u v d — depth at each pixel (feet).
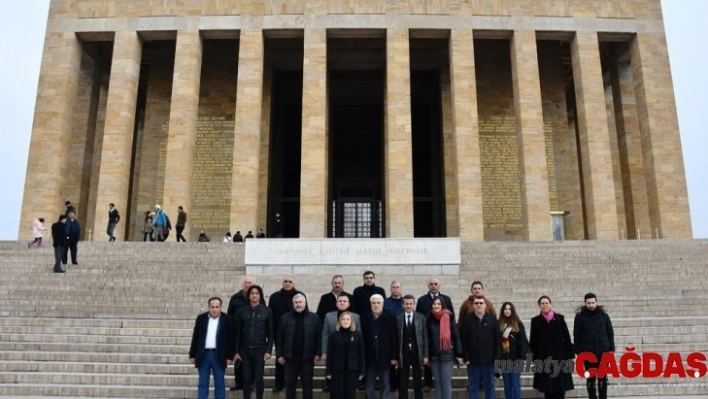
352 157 131.75
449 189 102.53
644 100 96.53
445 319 29.76
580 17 97.96
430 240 57.31
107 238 89.10
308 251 57.06
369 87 116.16
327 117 107.14
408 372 30.19
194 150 99.45
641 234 100.48
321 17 96.27
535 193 91.40
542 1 98.07
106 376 35.06
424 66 111.14
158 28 96.73
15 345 38.81
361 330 29.73
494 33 97.96
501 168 104.73
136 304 47.98
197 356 29.76
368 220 129.29
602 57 112.57
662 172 93.50
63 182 94.27
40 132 93.30
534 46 96.32
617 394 33.86
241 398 33.09
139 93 119.34
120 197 91.35
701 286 52.80
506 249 67.26
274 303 32.89
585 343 29.48
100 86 111.45
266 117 105.50
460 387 34.45
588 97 95.09
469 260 62.18
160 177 103.91
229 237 82.89
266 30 96.48
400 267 56.70
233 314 31.94
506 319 30.35
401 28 96.07
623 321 42.60
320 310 32.50
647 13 99.19
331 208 114.21
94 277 54.19
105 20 97.25
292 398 29.71
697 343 39.52
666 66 97.25
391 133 92.73
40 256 62.34
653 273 56.13
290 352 29.68
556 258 62.59
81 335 40.65
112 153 92.17
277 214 111.45
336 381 28.73
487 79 108.78
